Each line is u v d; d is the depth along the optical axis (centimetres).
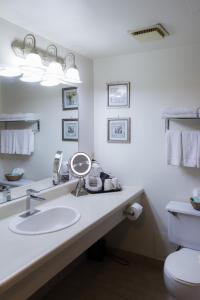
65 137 246
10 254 127
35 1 153
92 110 285
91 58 275
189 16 173
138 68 258
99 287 228
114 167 280
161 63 246
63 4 157
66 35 208
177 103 242
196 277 170
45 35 207
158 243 261
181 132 228
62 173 244
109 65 273
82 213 186
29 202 186
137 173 267
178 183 247
